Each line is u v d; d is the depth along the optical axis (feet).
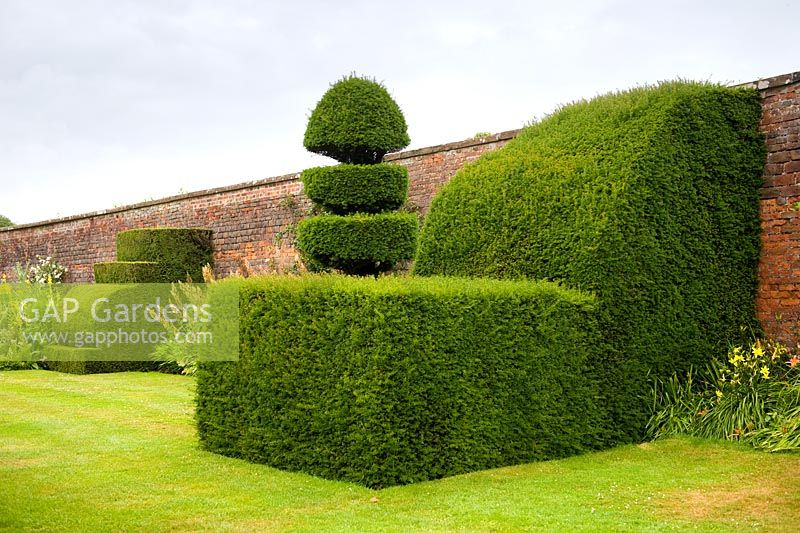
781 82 27.73
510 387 22.34
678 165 26.53
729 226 27.63
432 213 30.99
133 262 48.44
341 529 16.20
